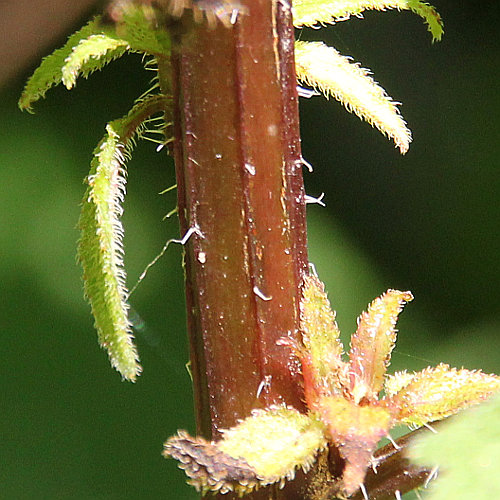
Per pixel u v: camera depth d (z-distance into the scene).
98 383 0.25
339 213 0.28
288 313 0.14
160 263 0.26
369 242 0.28
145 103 0.14
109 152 0.14
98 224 0.14
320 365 0.14
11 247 0.26
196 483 0.14
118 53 0.14
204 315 0.14
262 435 0.14
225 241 0.14
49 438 0.24
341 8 0.15
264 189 0.14
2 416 0.24
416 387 0.14
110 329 0.14
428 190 0.29
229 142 0.14
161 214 0.27
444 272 0.28
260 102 0.14
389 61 0.30
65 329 0.25
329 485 0.14
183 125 0.14
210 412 0.14
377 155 0.29
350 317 0.26
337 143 0.29
